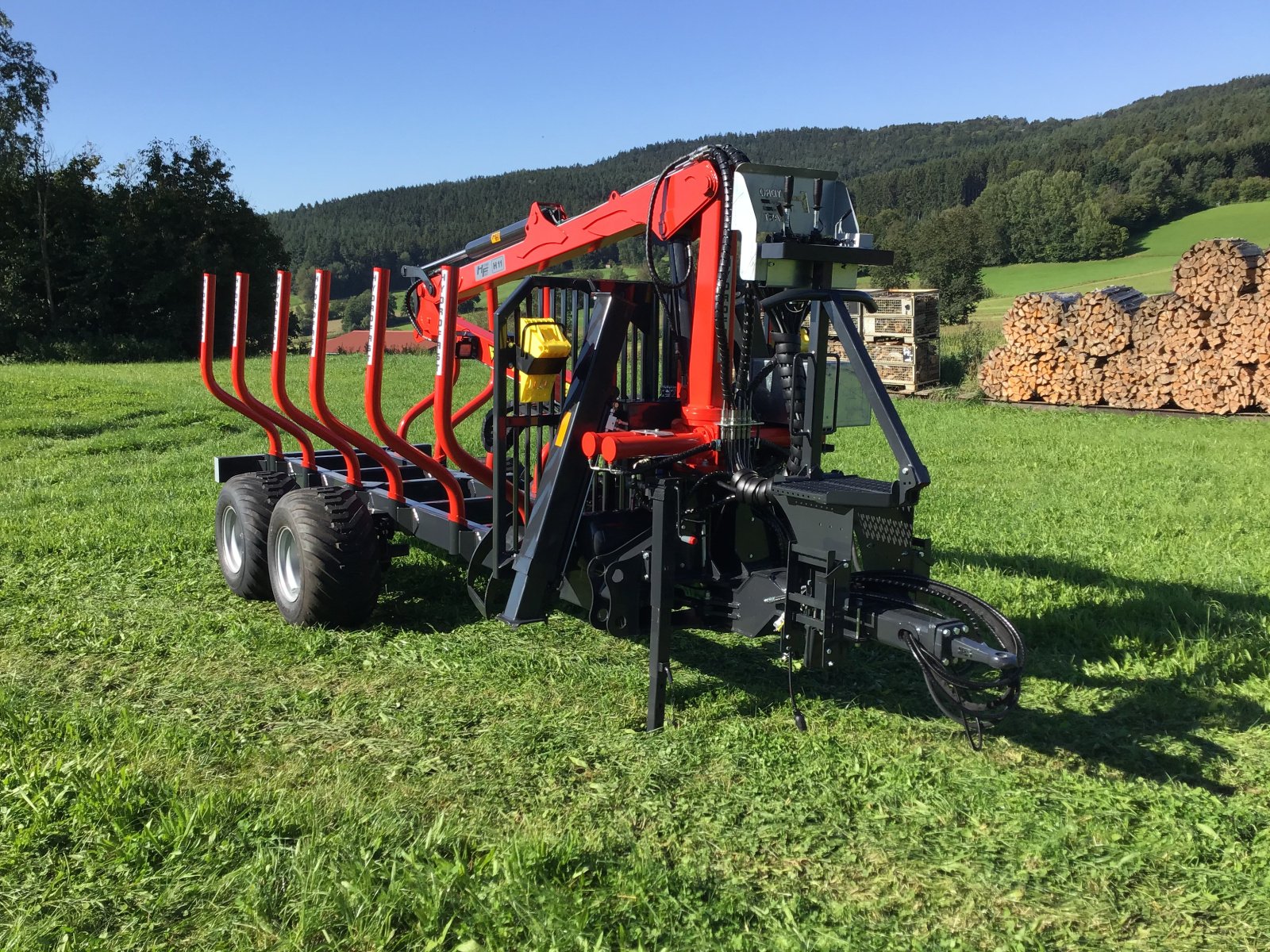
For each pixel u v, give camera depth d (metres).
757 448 4.38
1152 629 5.32
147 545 7.04
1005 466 10.38
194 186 40.34
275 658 4.95
